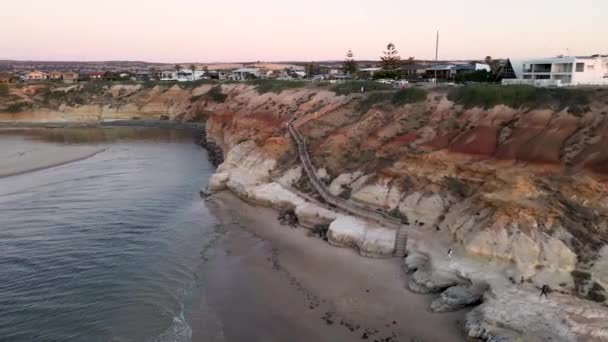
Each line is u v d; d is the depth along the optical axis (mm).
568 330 20484
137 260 32375
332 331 23750
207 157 71312
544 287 23016
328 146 45688
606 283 22781
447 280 26250
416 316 24672
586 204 26609
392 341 22672
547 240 25047
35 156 70250
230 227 38906
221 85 115500
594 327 20422
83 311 25703
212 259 32688
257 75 157625
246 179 47562
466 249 26750
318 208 38156
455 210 30984
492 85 41688
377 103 48688
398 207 34344
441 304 25016
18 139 89188
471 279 25062
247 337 23375
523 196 27891
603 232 25141
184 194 49375
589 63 51562
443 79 77812
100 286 28516
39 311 25703
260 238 36250
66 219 40531
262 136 55312
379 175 36969
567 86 39938
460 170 33250
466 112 39031
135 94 123812
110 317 25125
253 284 28859
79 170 61031
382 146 40844
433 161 34750
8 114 117375
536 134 32688
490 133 35188
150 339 23156
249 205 44156
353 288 27844
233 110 77875
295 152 48812
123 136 95125
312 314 25344
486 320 21984
